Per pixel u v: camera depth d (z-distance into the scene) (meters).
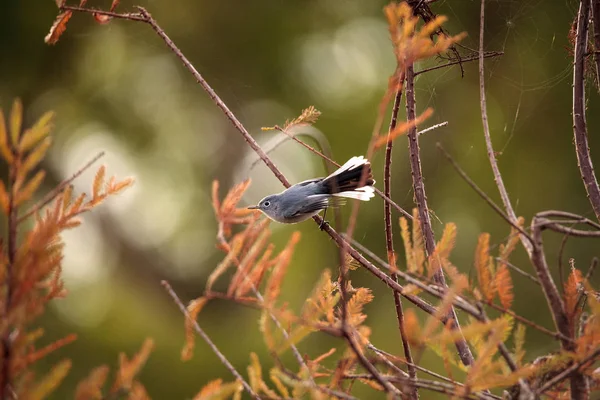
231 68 18.00
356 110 16.59
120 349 13.65
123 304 14.59
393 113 5.32
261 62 17.75
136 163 18.55
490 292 3.48
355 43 17.27
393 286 4.50
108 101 18.28
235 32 17.84
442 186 15.34
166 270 17.58
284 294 14.98
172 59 18.19
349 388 4.21
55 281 3.46
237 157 18.14
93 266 16.83
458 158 15.39
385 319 13.52
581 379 3.43
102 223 17.80
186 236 17.84
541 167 15.38
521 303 14.21
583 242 14.49
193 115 18.52
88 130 18.19
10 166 3.17
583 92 5.21
